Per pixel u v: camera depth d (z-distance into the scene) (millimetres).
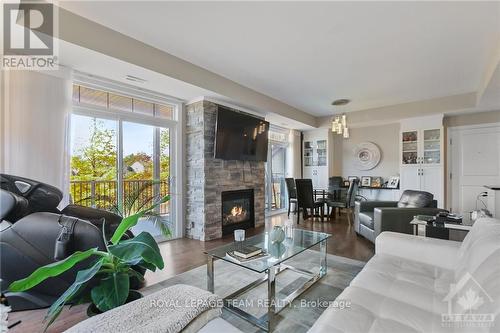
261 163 4852
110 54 2402
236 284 2291
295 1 2002
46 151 2475
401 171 5066
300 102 4863
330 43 2654
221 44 2691
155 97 3602
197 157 3846
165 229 3121
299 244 2299
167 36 2539
